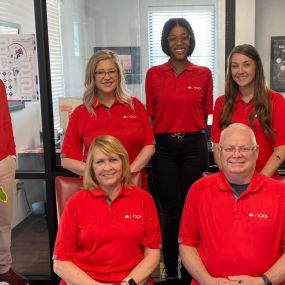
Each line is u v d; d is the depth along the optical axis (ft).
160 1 10.02
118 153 6.25
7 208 8.29
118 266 6.22
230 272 5.92
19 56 8.90
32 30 8.79
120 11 10.69
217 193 6.09
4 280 8.55
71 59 10.43
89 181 6.37
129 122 7.51
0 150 8.04
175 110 8.14
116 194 6.31
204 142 8.42
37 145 9.27
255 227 5.85
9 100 9.10
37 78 8.96
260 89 7.06
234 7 8.68
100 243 6.16
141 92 10.04
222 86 9.01
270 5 8.95
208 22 9.24
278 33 9.05
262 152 7.16
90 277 6.11
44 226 10.03
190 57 8.99
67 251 6.19
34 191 9.78
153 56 10.35
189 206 6.29
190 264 6.12
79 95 9.87
